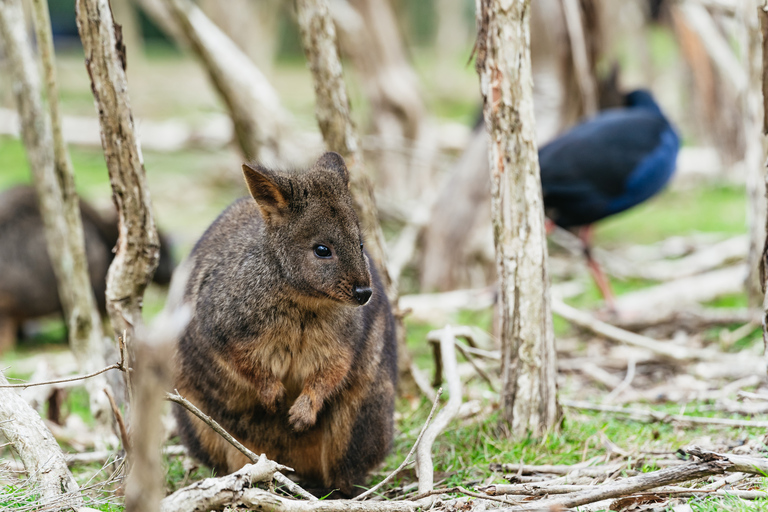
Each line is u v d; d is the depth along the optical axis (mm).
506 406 8406
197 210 23359
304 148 15641
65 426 9734
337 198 7367
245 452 6418
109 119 7414
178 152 26719
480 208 17000
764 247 7359
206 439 7531
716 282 14797
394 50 21672
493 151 7996
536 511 5695
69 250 9258
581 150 13719
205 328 7188
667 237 20125
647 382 11031
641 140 13953
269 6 24172
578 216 14047
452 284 17094
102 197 22484
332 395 7570
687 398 9906
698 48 19375
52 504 6148
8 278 14734
